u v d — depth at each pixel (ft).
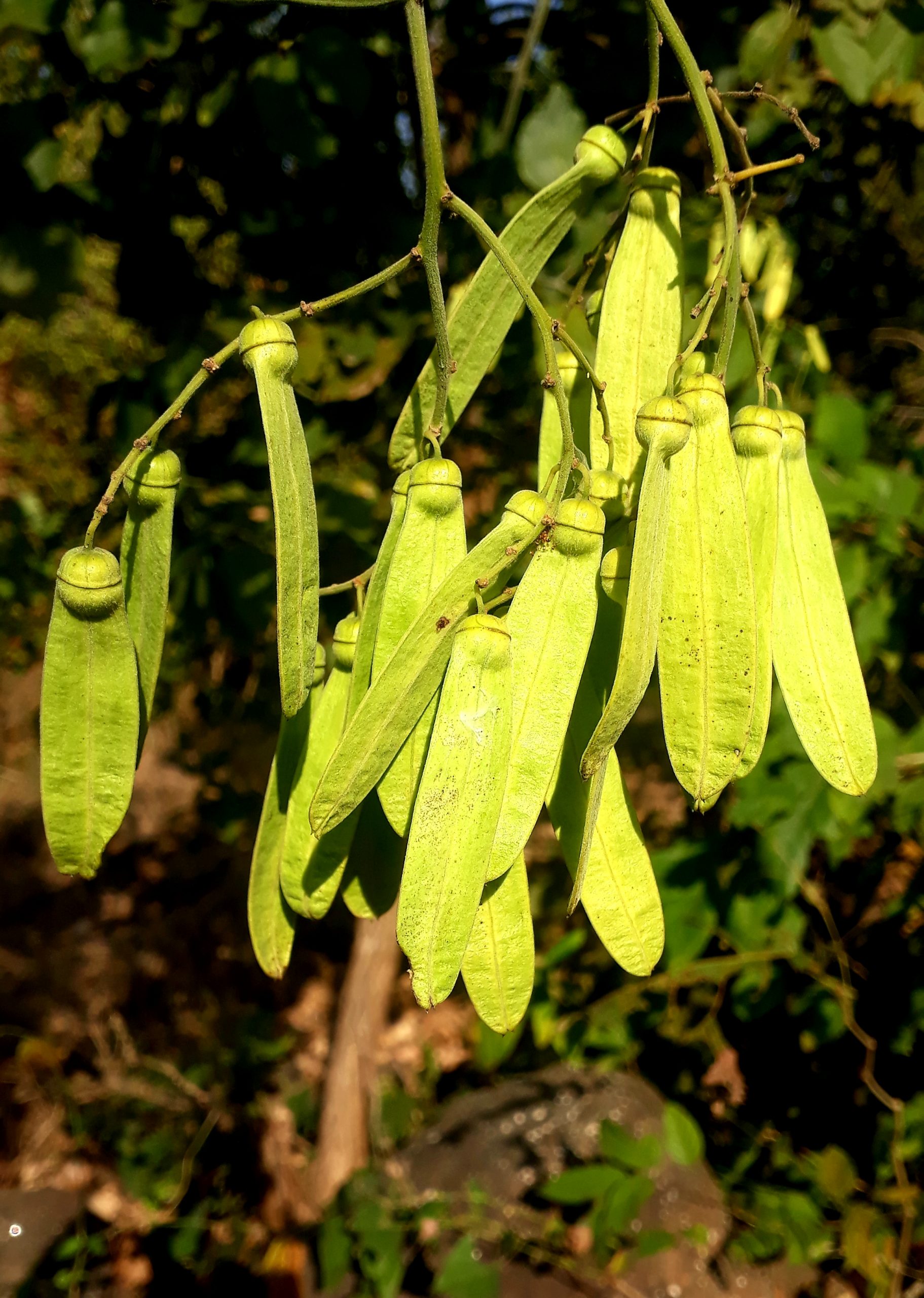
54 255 1.18
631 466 0.69
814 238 1.57
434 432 0.68
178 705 2.62
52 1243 2.14
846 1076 1.87
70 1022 3.14
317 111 1.21
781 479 0.64
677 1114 1.74
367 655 0.66
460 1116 1.98
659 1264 1.68
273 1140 2.58
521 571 0.93
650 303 0.70
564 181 0.70
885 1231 1.75
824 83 1.34
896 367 1.87
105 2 1.07
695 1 1.24
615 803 0.64
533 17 1.20
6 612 2.19
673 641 0.59
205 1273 2.24
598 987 1.88
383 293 1.38
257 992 3.31
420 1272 1.86
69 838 0.66
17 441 3.13
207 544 1.50
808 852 1.56
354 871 0.70
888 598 1.43
